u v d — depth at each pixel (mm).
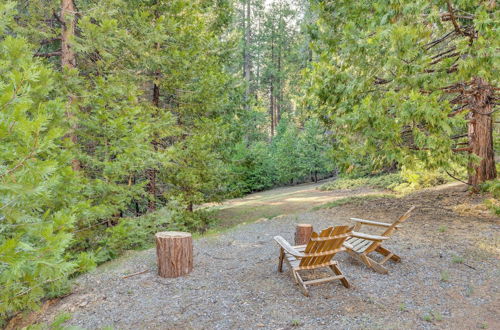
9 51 3504
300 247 5117
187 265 5254
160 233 5461
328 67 8531
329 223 8859
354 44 7152
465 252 5566
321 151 29266
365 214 9383
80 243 6508
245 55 37094
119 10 9062
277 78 41219
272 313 3881
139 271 5438
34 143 2299
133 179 9383
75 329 2631
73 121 6598
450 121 6121
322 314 3820
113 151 6992
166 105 12305
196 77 11578
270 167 31109
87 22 6742
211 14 13445
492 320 3547
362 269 5211
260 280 4910
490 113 8516
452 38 7504
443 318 3633
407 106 6160
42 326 2779
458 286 4402
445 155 6520
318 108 9477
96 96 7094
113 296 4488
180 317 3867
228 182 12758
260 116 33000
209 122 11375
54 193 4469
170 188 11609
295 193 23016
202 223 11680
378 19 6770
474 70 5879
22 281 2488
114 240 6422
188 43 10711
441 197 10117
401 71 6363
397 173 18906
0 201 2350
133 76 8992
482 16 5594
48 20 8531
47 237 2248
